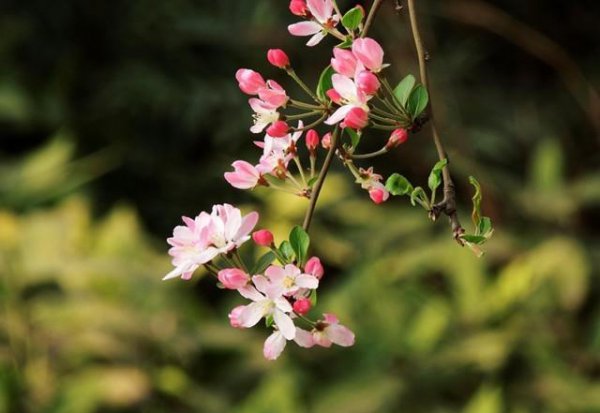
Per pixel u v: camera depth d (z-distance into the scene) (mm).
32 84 6102
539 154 5539
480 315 4320
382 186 1406
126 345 3967
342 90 1371
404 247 4859
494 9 6289
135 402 3807
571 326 4453
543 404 4035
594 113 5938
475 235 1368
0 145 6164
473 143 5844
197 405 3914
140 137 6121
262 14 5855
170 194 5996
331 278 5305
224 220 1360
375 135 5746
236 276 1323
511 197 5246
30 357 3922
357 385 3930
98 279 4160
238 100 5973
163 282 4215
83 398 3721
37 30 6133
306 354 4102
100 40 6172
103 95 6070
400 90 1405
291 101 1423
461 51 6098
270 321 1338
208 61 6078
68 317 4008
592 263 4891
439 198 3041
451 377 4094
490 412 3711
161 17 6070
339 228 5152
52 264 4160
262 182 1447
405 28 5535
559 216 5086
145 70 6031
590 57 6547
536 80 6383
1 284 4031
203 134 6129
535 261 4531
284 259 1368
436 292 4832
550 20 6492
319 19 1432
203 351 4117
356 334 4145
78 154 6062
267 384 3766
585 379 4102
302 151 5484
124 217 4500
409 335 4094
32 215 4711
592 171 6203
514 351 4199
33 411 3752
